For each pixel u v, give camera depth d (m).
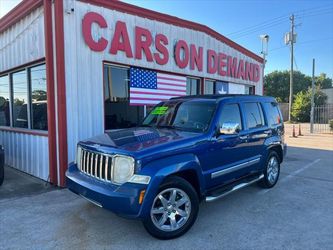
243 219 4.66
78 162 4.66
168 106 5.66
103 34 6.91
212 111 4.93
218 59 10.90
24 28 7.45
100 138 4.68
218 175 4.75
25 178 7.16
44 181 6.88
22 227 4.32
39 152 7.12
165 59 8.57
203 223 4.50
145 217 3.66
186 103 5.42
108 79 7.25
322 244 3.85
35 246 3.77
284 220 4.63
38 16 6.84
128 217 3.62
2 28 8.40
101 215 4.76
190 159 4.17
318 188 6.43
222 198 5.69
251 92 13.64
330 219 4.68
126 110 7.69
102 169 4.03
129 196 3.58
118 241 3.91
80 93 6.54
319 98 36.06
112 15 7.11
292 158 10.25
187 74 9.44
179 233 4.03
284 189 6.34
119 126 7.52
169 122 5.27
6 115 9.01
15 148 8.23
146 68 8.06
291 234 4.13
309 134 19.61
